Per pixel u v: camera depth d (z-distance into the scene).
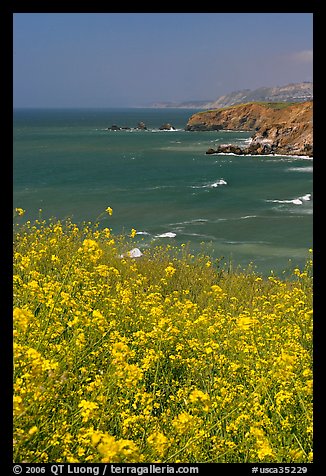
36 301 5.91
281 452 4.09
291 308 8.16
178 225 30.55
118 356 4.34
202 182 50.38
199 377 5.88
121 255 13.07
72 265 7.93
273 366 5.27
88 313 6.68
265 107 130.75
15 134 129.38
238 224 30.64
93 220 31.61
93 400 4.27
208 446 4.23
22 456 3.40
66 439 3.67
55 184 48.12
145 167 62.97
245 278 13.30
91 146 94.06
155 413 4.98
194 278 12.42
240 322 5.84
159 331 6.27
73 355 4.89
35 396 3.64
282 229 29.06
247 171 58.81
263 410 4.80
